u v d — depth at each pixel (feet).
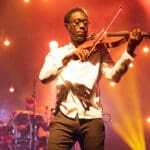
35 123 30.83
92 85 8.58
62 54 8.83
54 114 8.62
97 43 8.86
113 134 37.52
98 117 8.45
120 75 8.50
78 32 8.92
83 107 8.38
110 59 8.98
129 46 8.28
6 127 30.63
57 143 8.26
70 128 8.32
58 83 8.69
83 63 8.68
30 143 30.37
